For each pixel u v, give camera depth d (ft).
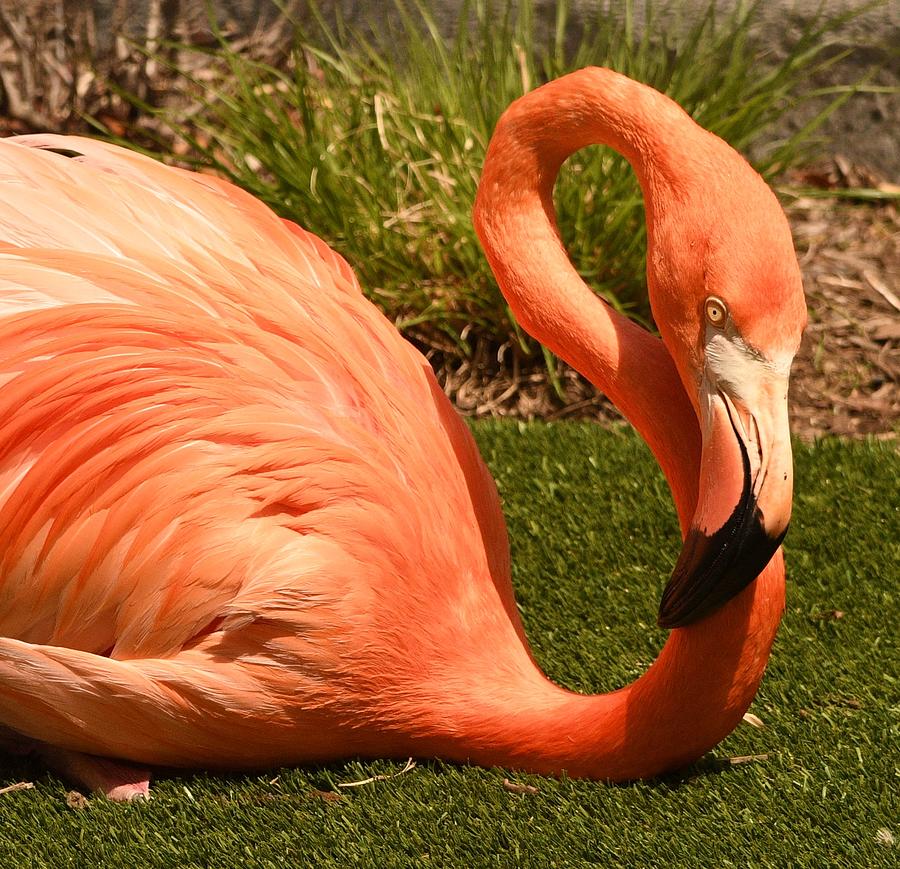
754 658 14.17
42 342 15.21
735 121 30.66
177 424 14.82
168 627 14.73
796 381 30.17
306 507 14.83
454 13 38.27
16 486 14.92
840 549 22.24
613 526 23.07
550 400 29.50
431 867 14.20
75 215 16.85
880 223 37.68
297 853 14.46
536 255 15.16
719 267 12.98
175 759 15.64
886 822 15.02
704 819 14.96
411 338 30.45
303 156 30.50
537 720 15.24
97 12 39.52
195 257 17.01
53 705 14.99
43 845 14.58
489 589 16.20
